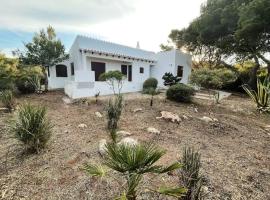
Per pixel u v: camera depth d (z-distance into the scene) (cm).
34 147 347
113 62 1386
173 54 1600
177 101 961
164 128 540
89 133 473
